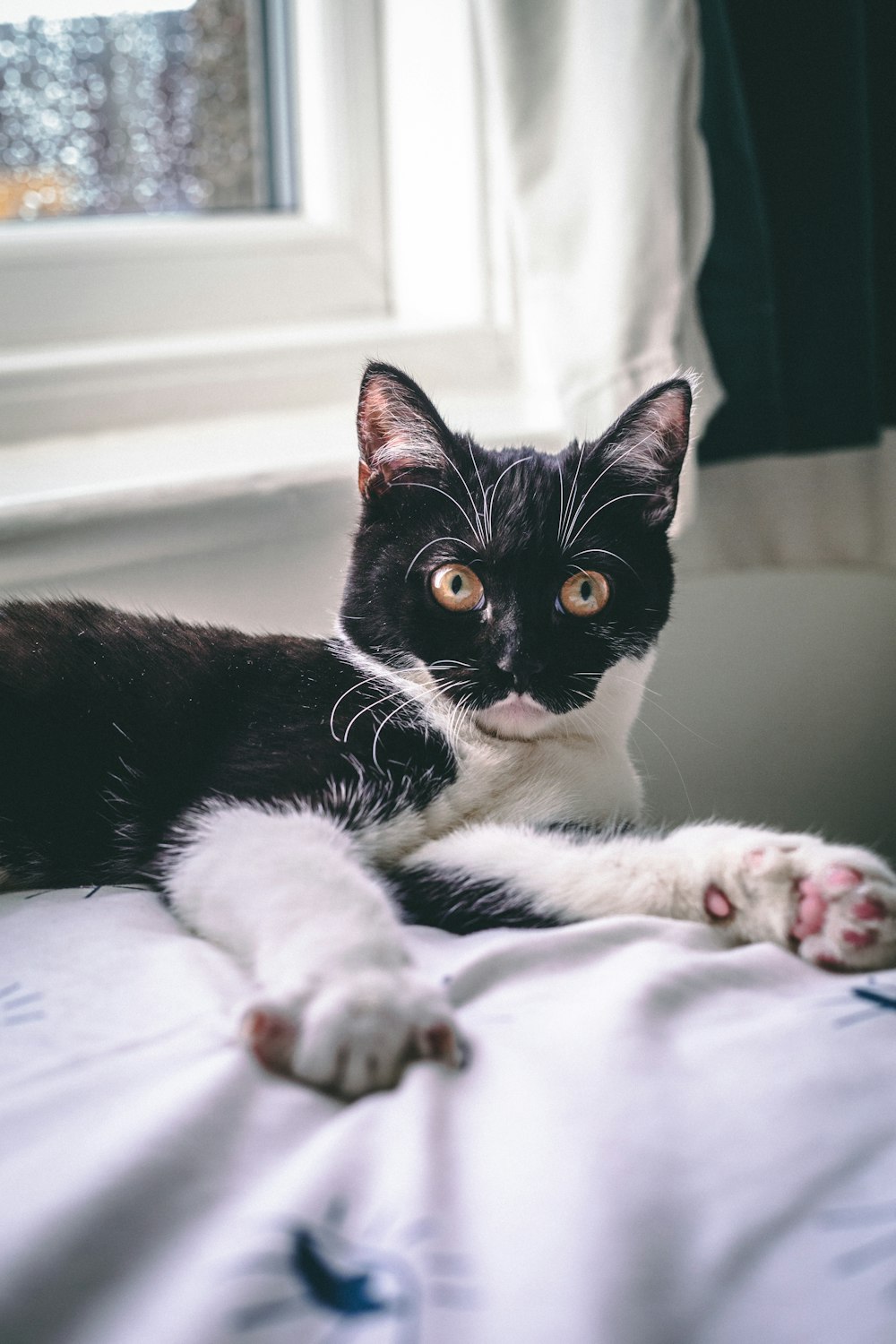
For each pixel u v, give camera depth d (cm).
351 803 44
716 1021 36
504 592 45
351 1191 30
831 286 61
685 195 56
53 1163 31
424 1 68
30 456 57
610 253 56
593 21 55
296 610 56
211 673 47
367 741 45
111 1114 32
